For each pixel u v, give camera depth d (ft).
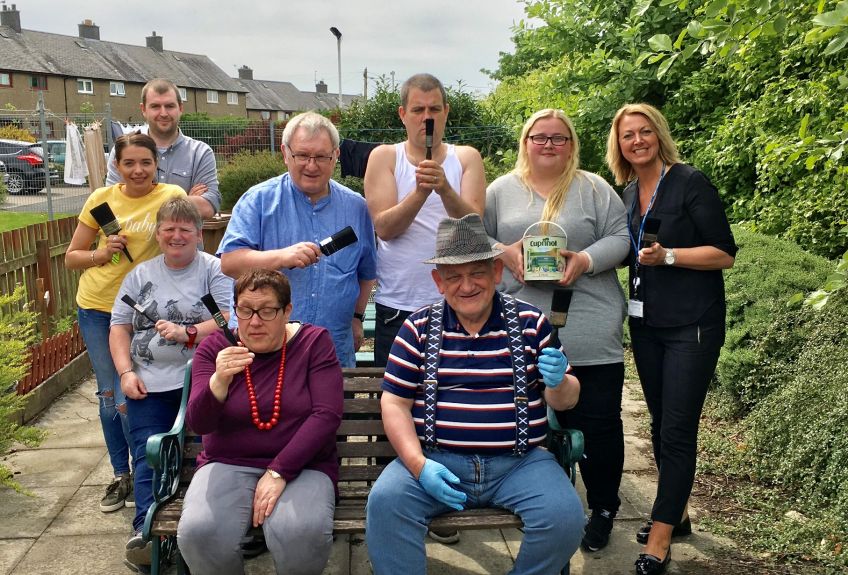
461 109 45.01
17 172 66.49
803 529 11.66
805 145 12.23
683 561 11.21
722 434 15.78
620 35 24.56
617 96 25.16
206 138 55.26
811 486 12.77
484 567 11.27
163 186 13.01
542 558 8.91
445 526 8.94
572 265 10.80
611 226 11.46
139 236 12.62
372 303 21.09
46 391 18.48
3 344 14.64
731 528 12.03
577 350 11.07
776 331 16.14
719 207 10.79
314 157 10.59
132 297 11.73
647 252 10.55
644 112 11.07
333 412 9.53
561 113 11.34
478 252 9.15
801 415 13.67
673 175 11.04
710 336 10.77
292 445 9.27
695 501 13.17
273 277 9.50
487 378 9.34
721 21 10.71
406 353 9.59
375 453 10.68
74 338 20.62
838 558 10.90
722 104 24.06
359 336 12.44
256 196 11.10
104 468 14.80
